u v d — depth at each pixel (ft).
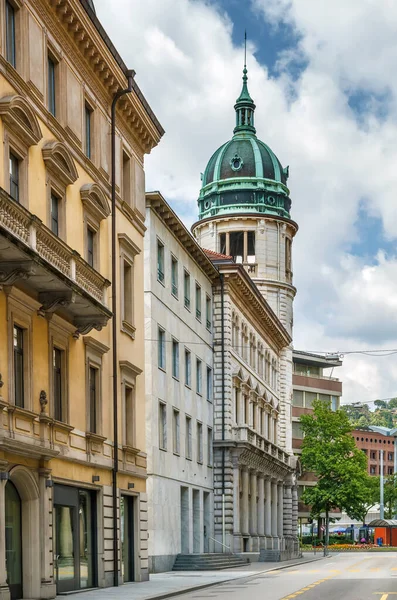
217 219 303.89
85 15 104.42
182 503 180.86
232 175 307.17
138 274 133.28
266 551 215.51
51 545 93.61
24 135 90.33
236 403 224.74
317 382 437.17
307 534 465.47
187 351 185.88
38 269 85.35
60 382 101.55
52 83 102.58
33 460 90.48
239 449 208.03
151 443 155.53
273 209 305.53
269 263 300.81
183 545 178.50
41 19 97.30
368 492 333.01
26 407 90.63
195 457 189.37
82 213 108.78
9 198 79.25
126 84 122.31
